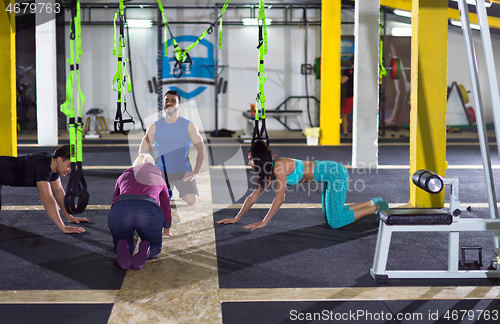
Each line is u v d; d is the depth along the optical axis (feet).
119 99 9.37
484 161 9.58
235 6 40.63
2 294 8.19
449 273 9.06
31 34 39.88
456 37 43.47
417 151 14.26
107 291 8.36
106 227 12.44
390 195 16.74
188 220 13.16
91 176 20.17
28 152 27.48
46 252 10.43
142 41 41.68
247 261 9.96
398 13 38.65
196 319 7.35
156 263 9.78
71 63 7.71
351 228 12.58
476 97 9.70
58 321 7.24
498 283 8.86
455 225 8.89
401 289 8.57
